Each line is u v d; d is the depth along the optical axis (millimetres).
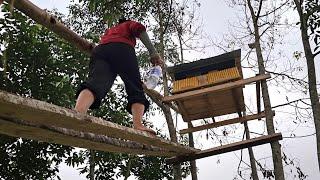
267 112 6109
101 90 2980
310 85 6742
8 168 7777
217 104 6469
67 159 8469
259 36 7684
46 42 7887
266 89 6094
